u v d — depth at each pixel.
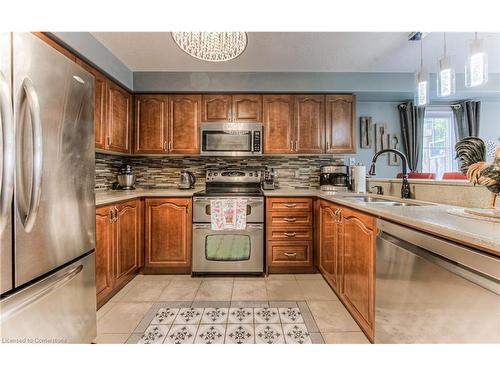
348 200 1.98
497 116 3.86
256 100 3.08
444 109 3.94
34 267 1.08
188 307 2.10
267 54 2.62
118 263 2.25
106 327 1.82
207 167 3.43
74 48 2.02
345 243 1.95
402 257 1.22
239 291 2.40
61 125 1.23
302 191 2.97
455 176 2.85
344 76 3.07
